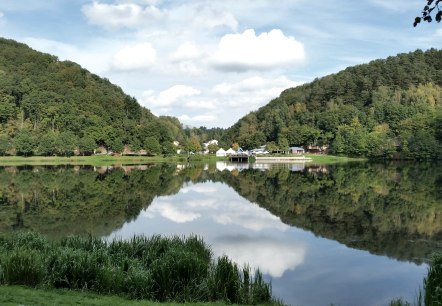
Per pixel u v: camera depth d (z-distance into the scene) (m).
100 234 24.94
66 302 10.96
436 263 12.97
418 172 75.62
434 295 11.43
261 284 14.02
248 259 19.52
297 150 156.38
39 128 120.62
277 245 22.33
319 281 16.36
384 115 151.75
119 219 30.20
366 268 18.09
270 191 47.47
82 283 12.55
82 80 169.62
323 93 197.62
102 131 125.19
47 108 126.56
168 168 89.62
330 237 24.31
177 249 15.42
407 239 23.55
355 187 50.41
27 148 106.25
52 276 12.55
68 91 149.88
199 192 46.75
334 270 17.83
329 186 51.94
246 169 87.69
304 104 198.00
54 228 26.61
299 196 42.91
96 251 14.62
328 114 160.88
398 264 18.67
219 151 159.00
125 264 13.83
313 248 21.72
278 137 168.38
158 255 15.55
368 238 23.92
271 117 189.25
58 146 109.81
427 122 127.94
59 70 171.50
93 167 88.44
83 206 36.16
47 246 16.09
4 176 63.72
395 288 15.59
